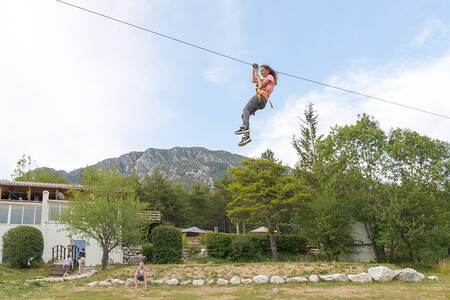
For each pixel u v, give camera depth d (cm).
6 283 1720
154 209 5503
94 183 2406
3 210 2667
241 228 6756
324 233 2747
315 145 3444
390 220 2556
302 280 1587
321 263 1845
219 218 6875
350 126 3247
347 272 1694
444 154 2869
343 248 2755
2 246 2558
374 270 1648
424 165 2856
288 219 3572
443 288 1429
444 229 2483
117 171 2483
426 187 2759
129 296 1338
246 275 1670
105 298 1298
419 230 2430
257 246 3188
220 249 3042
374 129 3150
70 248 2384
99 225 2259
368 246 3058
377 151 3031
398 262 2823
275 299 1218
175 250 2606
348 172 3120
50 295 1397
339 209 2872
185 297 1285
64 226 2752
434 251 2488
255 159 3147
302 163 3972
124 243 2412
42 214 2719
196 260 2983
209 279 1639
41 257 2577
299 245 3331
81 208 2275
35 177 5634
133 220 2358
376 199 2973
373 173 3006
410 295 1261
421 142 2866
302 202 2895
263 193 2878
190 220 6588
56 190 3266
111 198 2389
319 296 1260
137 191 5703
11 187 3219
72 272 2367
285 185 2916
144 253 2820
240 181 3109
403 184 2802
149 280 1645
